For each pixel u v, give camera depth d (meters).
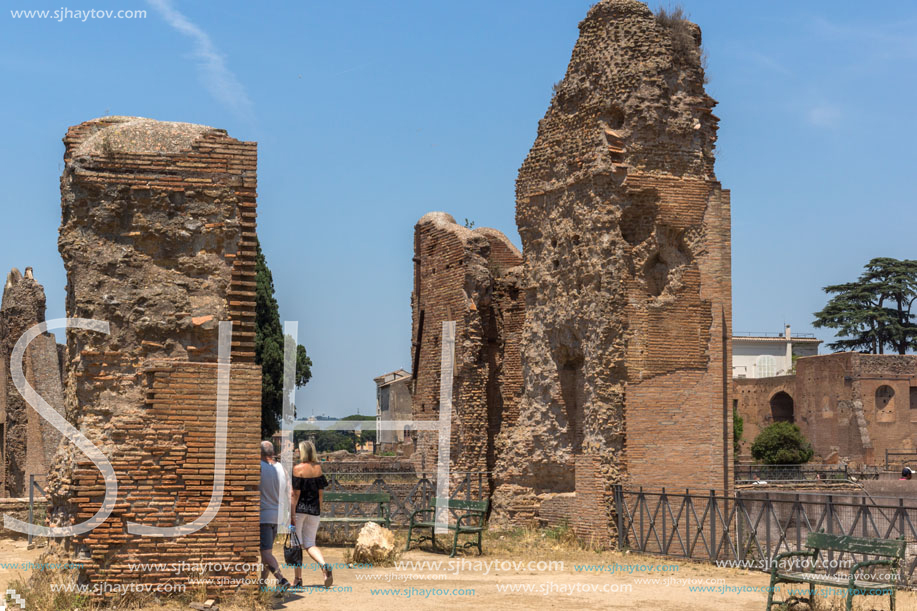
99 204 13.19
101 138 13.37
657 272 23.56
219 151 13.64
